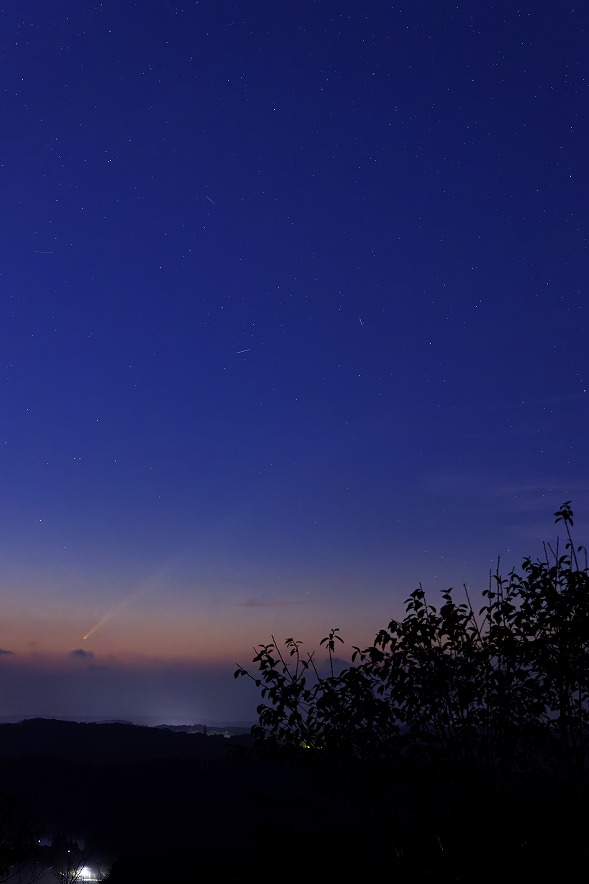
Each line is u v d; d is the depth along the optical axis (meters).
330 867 7.17
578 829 5.64
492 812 5.86
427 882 6.08
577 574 6.06
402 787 6.14
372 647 6.39
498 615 6.20
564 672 5.95
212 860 16.72
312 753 6.43
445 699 6.17
